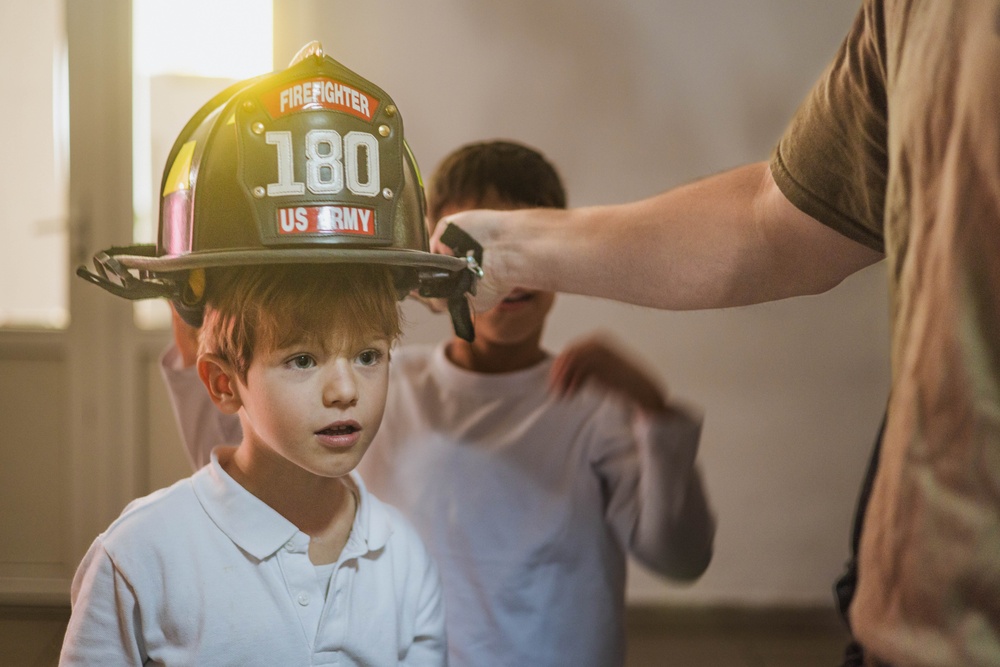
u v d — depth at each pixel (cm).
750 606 250
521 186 110
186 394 95
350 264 65
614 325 244
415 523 108
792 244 72
